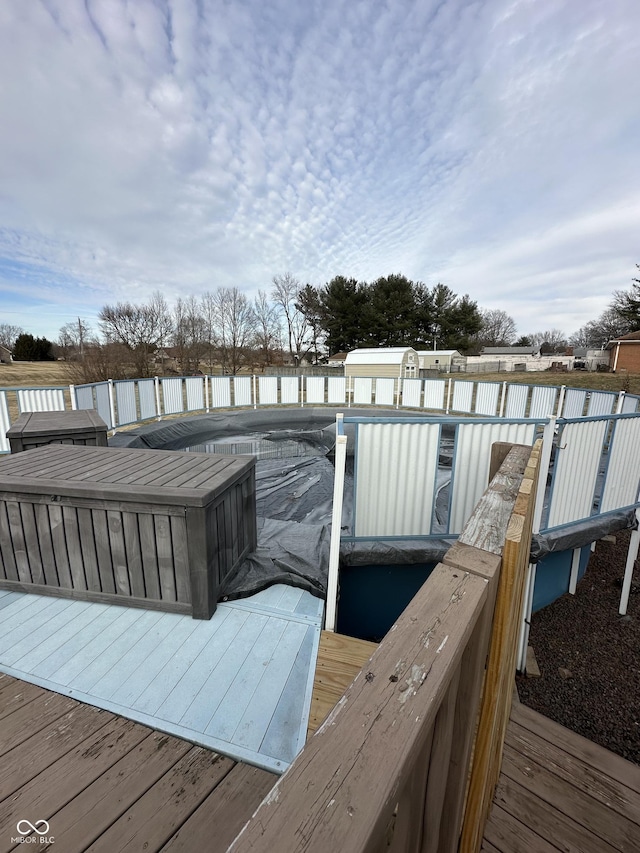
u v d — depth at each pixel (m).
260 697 1.50
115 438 7.04
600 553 4.46
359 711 0.47
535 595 3.40
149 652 1.71
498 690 0.88
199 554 1.85
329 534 2.71
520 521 0.92
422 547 2.47
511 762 1.54
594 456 2.85
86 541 1.96
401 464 2.44
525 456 1.74
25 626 1.86
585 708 2.50
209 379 10.67
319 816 0.36
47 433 3.16
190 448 7.42
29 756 1.25
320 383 12.21
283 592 2.15
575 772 1.50
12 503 2.00
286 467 5.43
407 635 0.59
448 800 0.74
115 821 1.06
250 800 1.13
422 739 0.45
